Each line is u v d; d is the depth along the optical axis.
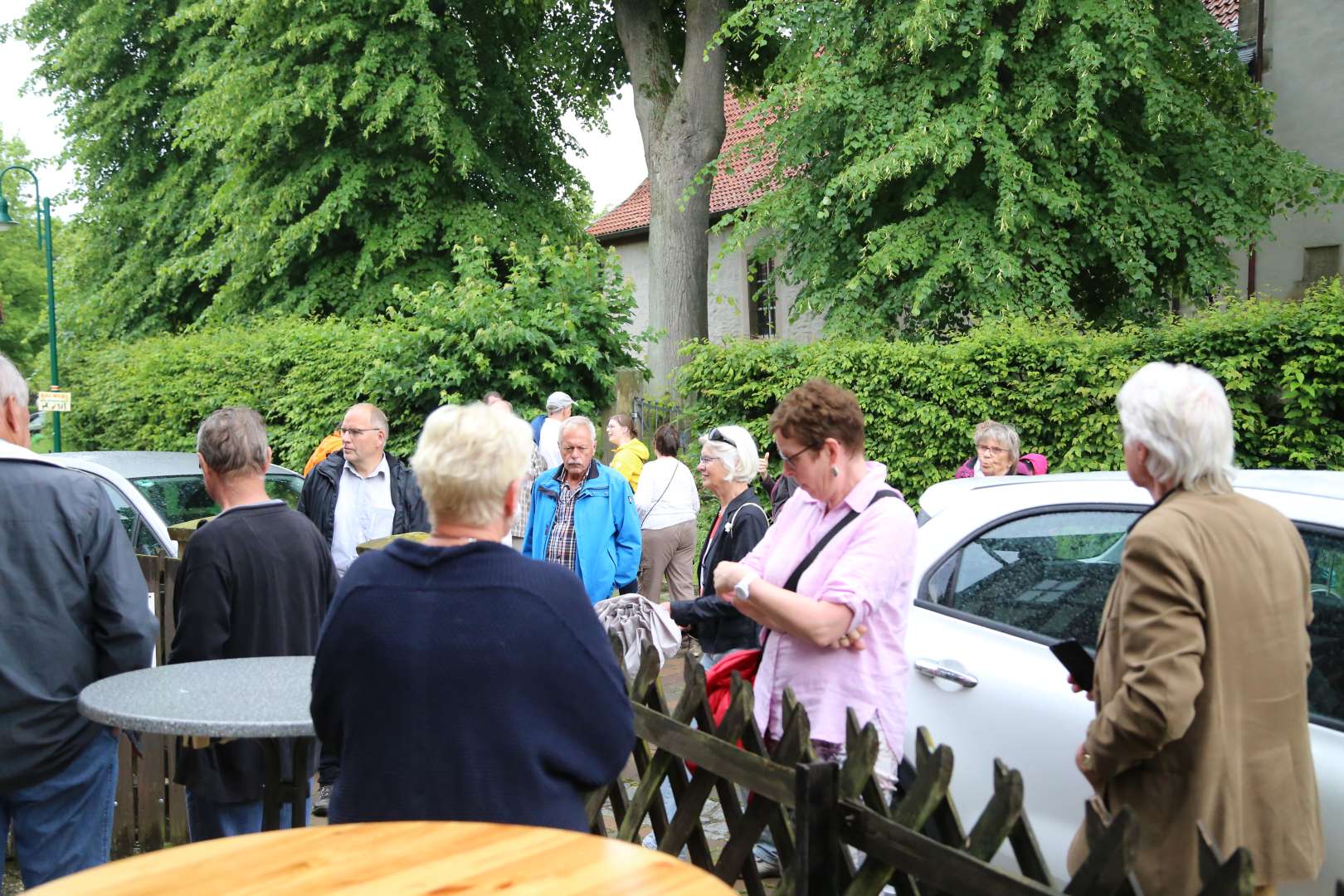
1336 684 2.71
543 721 1.94
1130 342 7.98
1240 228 11.17
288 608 3.26
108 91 20.94
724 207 20.56
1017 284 11.08
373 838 1.79
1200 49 11.98
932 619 3.58
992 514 3.65
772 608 2.72
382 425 5.62
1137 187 11.08
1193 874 2.07
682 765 2.75
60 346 22.12
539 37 17.84
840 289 12.14
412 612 1.96
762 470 8.18
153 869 1.67
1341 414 7.30
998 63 11.20
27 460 2.92
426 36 16.42
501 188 18.03
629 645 4.44
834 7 11.70
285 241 16.47
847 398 2.95
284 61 16.27
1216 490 2.23
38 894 1.58
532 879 1.63
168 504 6.52
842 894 2.21
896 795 3.43
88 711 2.30
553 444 9.70
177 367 14.99
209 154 20.22
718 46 14.28
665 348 14.57
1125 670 2.12
